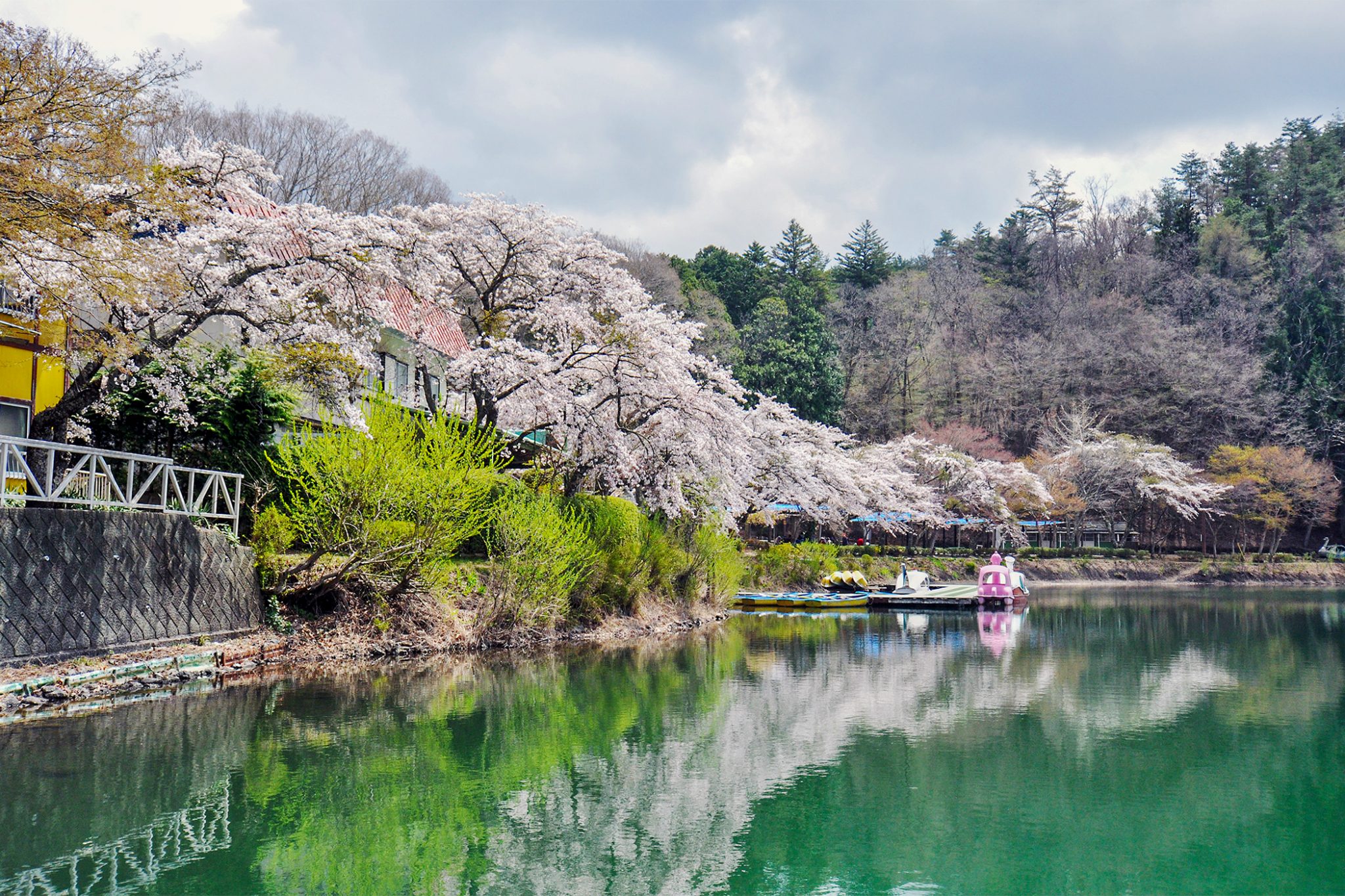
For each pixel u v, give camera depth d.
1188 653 21.61
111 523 13.14
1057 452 65.19
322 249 16.97
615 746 11.90
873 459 54.31
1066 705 14.87
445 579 18.59
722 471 26.78
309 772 10.20
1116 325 74.94
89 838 8.03
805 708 14.39
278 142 44.78
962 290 82.88
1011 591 35.28
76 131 12.60
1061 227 98.81
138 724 11.48
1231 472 62.22
